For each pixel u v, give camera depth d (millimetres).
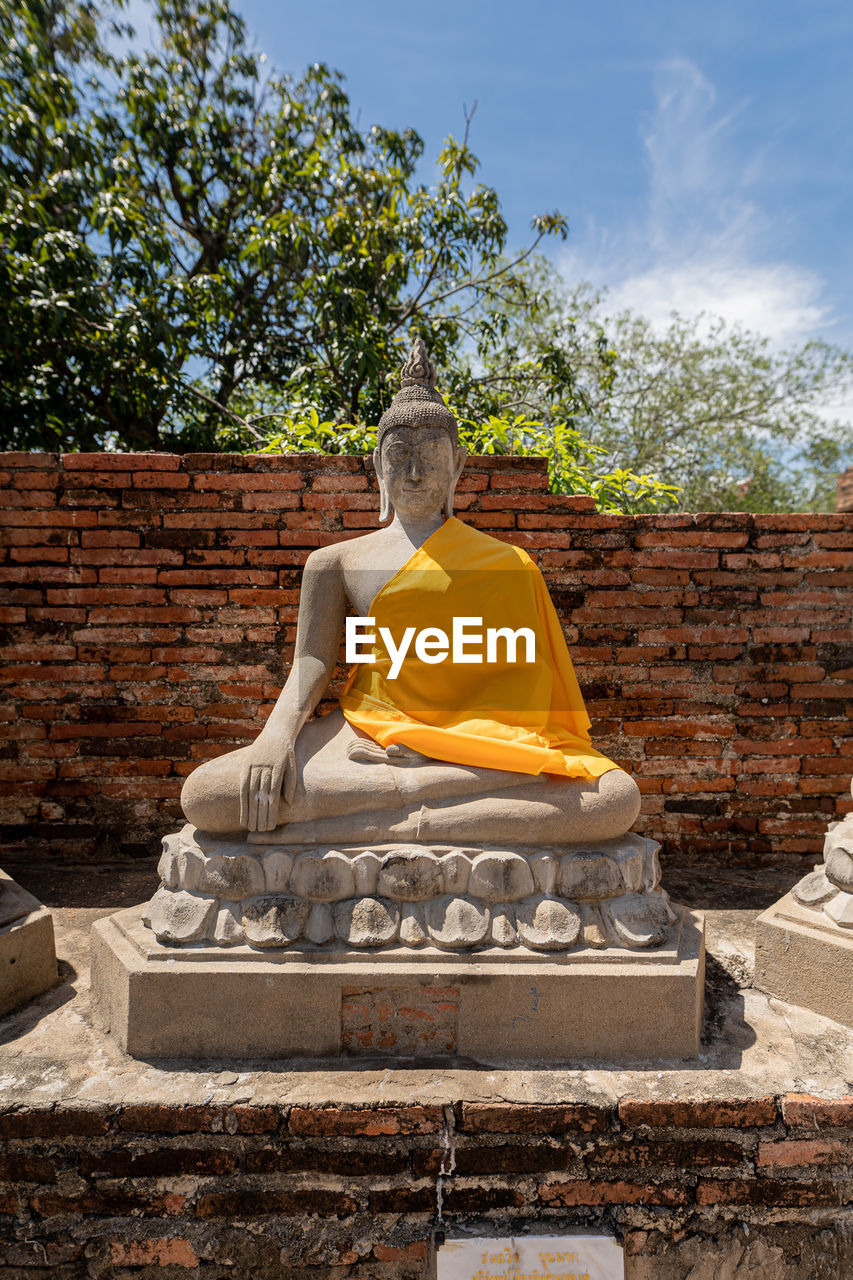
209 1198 2000
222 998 2158
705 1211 2043
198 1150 1985
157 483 3686
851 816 2621
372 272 7609
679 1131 2023
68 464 3654
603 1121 2000
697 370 12820
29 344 6371
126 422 7645
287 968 2160
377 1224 2018
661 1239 2037
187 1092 2018
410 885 2234
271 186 8250
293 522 3711
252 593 3715
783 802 3812
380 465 2812
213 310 7449
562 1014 2168
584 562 3781
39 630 3691
